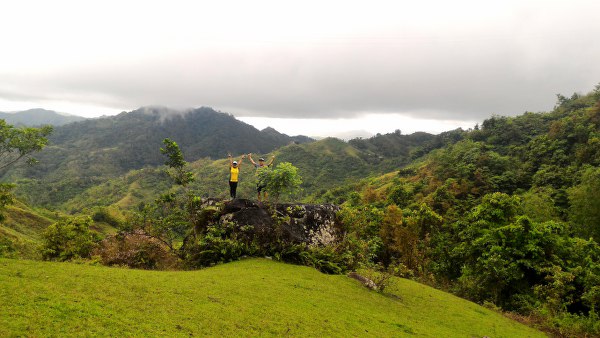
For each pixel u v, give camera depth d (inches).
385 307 428.1
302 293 387.9
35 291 244.5
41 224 2329.0
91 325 209.9
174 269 506.0
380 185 3253.0
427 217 1095.6
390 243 992.2
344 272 557.3
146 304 264.5
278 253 538.6
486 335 422.9
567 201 1611.7
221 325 255.1
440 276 975.0
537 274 791.7
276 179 595.2
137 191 4606.3
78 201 4542.3
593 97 3521.2
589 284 698.2
